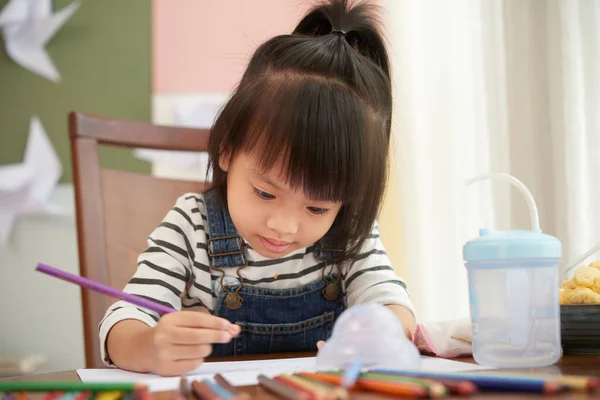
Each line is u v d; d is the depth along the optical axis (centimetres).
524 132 158
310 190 77
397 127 164
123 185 113
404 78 166
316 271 102
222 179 93
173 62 183
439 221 162
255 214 80
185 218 99
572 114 149
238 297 98
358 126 80
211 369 68
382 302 94
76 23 180
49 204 174
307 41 89
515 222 157
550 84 154
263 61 89
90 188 107
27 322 174
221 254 98
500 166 159
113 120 112
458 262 160
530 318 59
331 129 77
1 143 176
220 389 46
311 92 79
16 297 173
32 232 174
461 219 161
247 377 57
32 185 174
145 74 182
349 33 97
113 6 182
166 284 90
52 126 178
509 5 161
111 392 46
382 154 87
